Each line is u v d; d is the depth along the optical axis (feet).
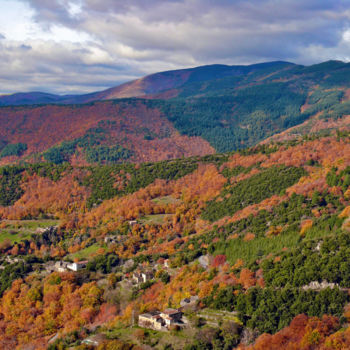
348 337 362.74
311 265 460.96
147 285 558.56
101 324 495.82
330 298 408.87
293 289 437.99
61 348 458.09
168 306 492.95
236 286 482.28
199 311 460.14
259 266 512.63
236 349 395.34
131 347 422.00
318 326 381.60
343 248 465.06
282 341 382.01
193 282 529.45
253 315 424.46
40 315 538.88
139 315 468.34
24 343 500.33
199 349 403.13
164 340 424.05
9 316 551.59
